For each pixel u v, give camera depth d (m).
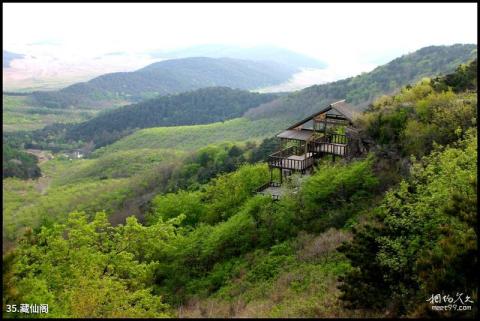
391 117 29.52
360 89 148.38
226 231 28.22
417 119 28.47
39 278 19.56
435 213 14.52
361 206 25.11
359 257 14.20
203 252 27.70
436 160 19.62
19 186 116.06
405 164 25.62
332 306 14.30
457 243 11.74
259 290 20.67
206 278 26.61
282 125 154.75
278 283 20.22
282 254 24.48
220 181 38.97
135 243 25.02
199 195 38.72
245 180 36.75
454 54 141.38
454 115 25.47
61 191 109.25
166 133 184.00
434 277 11.38
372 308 13.14
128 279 22.31
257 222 29.34
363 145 31.95
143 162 134.62
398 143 27.66
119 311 16.56
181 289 26.55
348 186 26.83
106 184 109.88
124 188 94.69
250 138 152.38
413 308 11.79
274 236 27.56
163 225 26.16
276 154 36.94
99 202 87.56
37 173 135.00
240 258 27.05
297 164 34.38
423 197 15.07
